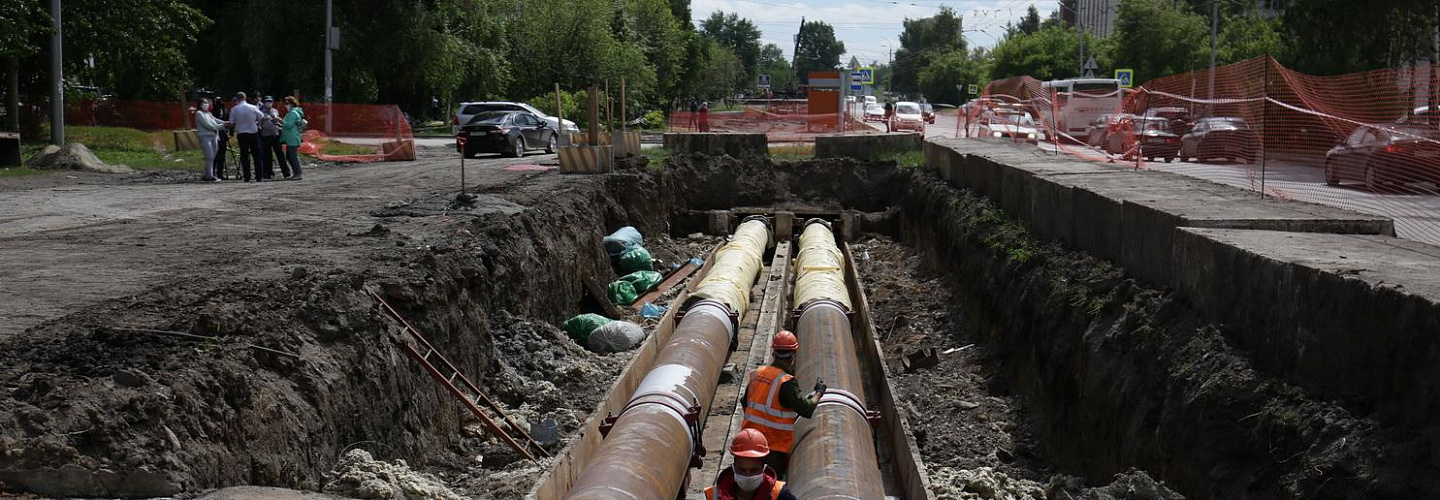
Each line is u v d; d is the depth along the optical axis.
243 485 6.44
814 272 16.89
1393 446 5.45
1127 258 10.15
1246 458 6.60
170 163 26.22
